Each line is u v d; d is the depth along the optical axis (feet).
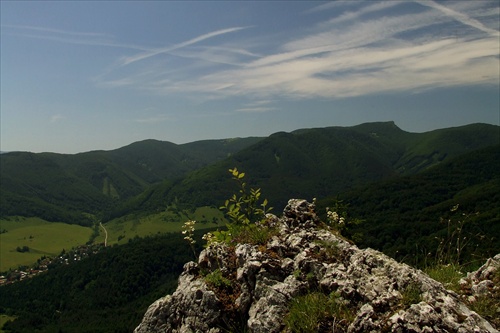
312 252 23.44
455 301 17.95
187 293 23.72
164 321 23.99
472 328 16.07
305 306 19.42
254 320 20.35
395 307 17.60
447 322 16.38
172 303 24.36
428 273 27.94
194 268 26.53
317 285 21.21
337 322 18.22
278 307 20.53
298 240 24.79
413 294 17.98
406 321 16.48
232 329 21.36
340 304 19.13
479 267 27.84
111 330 321.93
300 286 21.21
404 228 231.50
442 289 18.79
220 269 24.75
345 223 30.48
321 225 29.22
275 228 27.86
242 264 24.23
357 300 19.20
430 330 15.87
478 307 21.57
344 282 20.02
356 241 30.17
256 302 21.67
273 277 22.43
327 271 21.40
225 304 22.44
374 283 19.57
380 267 20.61
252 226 27.84
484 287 23.03
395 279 19.40
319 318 18.74
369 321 17.13
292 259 23.50
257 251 24.34
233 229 28.68
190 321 22.49
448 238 32.65
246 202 29.73
